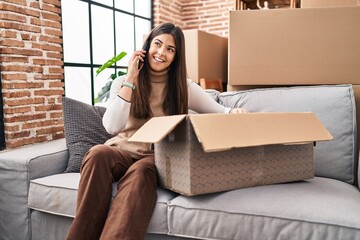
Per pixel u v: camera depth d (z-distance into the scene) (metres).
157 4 4.61
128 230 1.10
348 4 1.87
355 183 1.47
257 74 1.75
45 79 2.54
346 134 1.47
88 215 1.20
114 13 3.78
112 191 1.30
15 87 2.28
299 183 1.29
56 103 2.64
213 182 1.16
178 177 1.18
